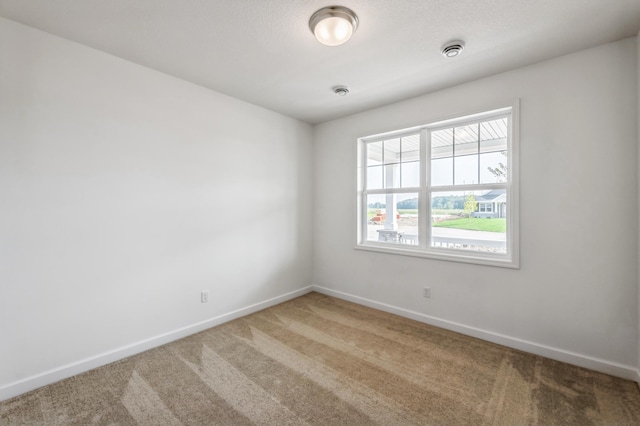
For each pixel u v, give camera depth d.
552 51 2.19
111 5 1.70
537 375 2.08
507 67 2.43
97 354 2.19
